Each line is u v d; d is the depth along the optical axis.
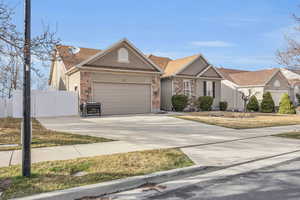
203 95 22.06
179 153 5.98
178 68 20.73
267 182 4.21
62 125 10.80
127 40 16.30
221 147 6.91
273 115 18.30
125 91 16.42
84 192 3.60
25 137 4.05
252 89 25.66
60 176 4.14
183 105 19.81
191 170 4.83
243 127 11.03
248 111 23.55
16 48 4.20
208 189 3.88
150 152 6.02
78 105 15.12
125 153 5.88
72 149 6.23
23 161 4.05
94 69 15.02
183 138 8.16
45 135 8.01
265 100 22.44
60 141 7.13
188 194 3.66
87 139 7.56
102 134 8.62
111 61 15.88
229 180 4.33
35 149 6.15
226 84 27.95
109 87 15.79
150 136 8.42
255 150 6.64
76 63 15.60
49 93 14.48
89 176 4.18
